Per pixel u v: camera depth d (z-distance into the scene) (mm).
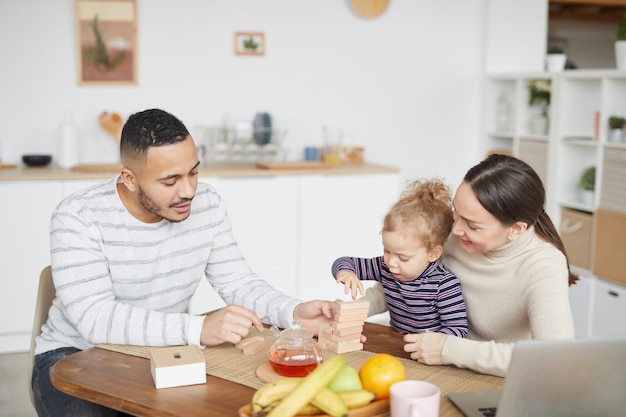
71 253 1729
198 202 1926
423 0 4527
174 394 1347
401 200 1740
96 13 3969
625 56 3729
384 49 4500
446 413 1307
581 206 3828
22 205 3498
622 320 3531
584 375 1156
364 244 4047
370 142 4562
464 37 4645
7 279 3521
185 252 1897
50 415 1634
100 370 1468
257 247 3867
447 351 1516
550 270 1608
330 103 4449
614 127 3623
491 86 4621
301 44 4344
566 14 5180
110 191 1816
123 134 1682
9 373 3350
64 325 1839
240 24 4223
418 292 1758
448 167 4738
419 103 4617
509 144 4734
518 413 1166
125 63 4051
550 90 4105
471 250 1645
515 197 1537
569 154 4000
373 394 1270
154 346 1621
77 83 3996
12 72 3895
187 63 4164
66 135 3859
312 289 3998
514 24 4605
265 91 4324
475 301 1776
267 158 4340
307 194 3908
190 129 4223
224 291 1961
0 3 3816
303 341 1435
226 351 1587
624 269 3516
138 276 1846
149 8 4059
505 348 1479
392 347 1657
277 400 1227
